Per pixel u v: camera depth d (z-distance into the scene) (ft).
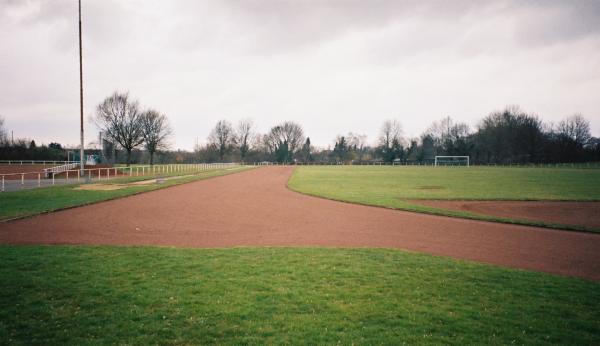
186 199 75.00
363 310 21.83
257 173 187.93
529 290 25.40
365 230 46.78
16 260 30.63
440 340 18.57
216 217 55.01
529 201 75.56
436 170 224.74
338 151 483.10
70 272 27.78
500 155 353.31
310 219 54.24
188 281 26.16
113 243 38.06
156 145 255.70
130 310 21.53
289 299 23.25
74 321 20.18
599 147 321.93
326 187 105.19
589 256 35.53
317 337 18.71
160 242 39.22
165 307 21.94
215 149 410.52
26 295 23.44
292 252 34.78
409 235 44.14
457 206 68.54
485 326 20.07
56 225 46.91
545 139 329.31
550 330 19.69
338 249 36.22
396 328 19.71
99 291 24.14
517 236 44.01
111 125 231.71
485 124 382.01
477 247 38.73
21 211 55.42
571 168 243.40
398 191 93.81
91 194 77.71
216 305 22.27
